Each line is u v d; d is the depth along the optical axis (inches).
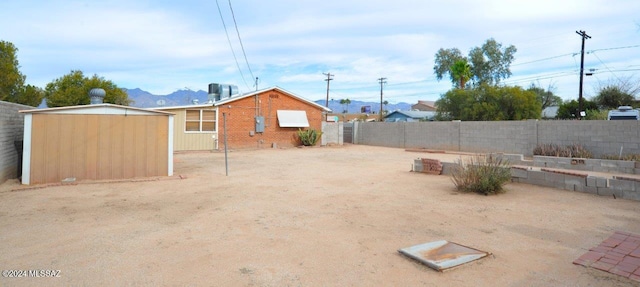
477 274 142.1
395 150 875.4
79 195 305.9
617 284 131.2
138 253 166.1
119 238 188.5
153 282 135.2
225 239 187.3
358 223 218.7
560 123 631.8
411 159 642.8
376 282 135.8
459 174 346.3
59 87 1337.4
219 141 867.4
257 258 160.2
